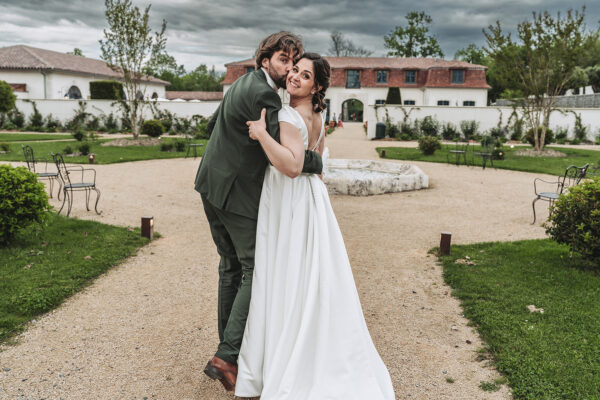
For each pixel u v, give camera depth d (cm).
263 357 231
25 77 3988
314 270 225
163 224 709
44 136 2695
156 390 267
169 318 372
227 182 233
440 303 412
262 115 211
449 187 1132
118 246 563
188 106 3375
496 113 2894
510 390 270
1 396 255
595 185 473
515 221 772
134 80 2317
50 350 312
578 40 1789
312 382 216
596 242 462
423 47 6159
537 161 1706
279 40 228
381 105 2970
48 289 410
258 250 235
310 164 230
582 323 354
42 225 594
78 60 4662
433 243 625
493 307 389
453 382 279
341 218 782
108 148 1986
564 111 2834
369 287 454
